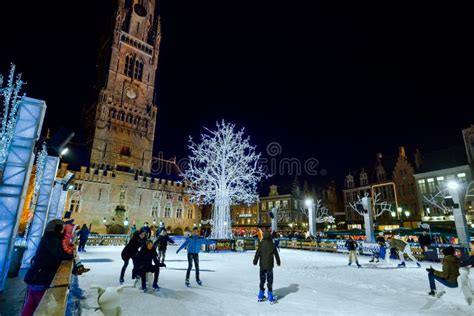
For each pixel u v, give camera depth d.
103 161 54.81
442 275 8.58
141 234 9.95
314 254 24.64
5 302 6.53
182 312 6.45
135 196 53.03
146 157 61.41
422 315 6.79
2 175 7.98
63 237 4.86
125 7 70.06
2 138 8.02
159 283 9.83
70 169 47.97
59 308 3.45
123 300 7.23
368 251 23.47
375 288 10.05
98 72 69.31
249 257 20.69
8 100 8.41
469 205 35.91
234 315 6.48
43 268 4.48
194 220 60.12
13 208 7.94
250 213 62.62
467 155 37.66
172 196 58.06
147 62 68.38
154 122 64.62
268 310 6.96
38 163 13.20
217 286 9.64
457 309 7.34
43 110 8.98
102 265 13.84
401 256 16.50
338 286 10.30
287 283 10.63
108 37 67.69
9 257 7.66
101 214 48.28
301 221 58.44
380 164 50.59
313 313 6.81
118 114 59.16
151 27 73.19
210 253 24.00
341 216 57.38
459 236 18.91
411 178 44.28
